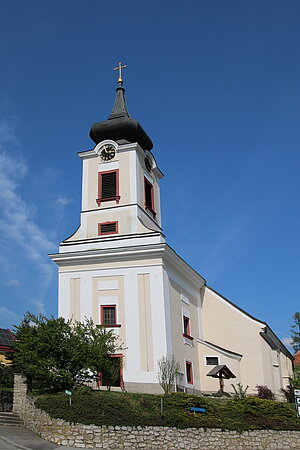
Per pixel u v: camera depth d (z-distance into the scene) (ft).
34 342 89.76
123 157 133.08
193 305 138.82
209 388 129.80
